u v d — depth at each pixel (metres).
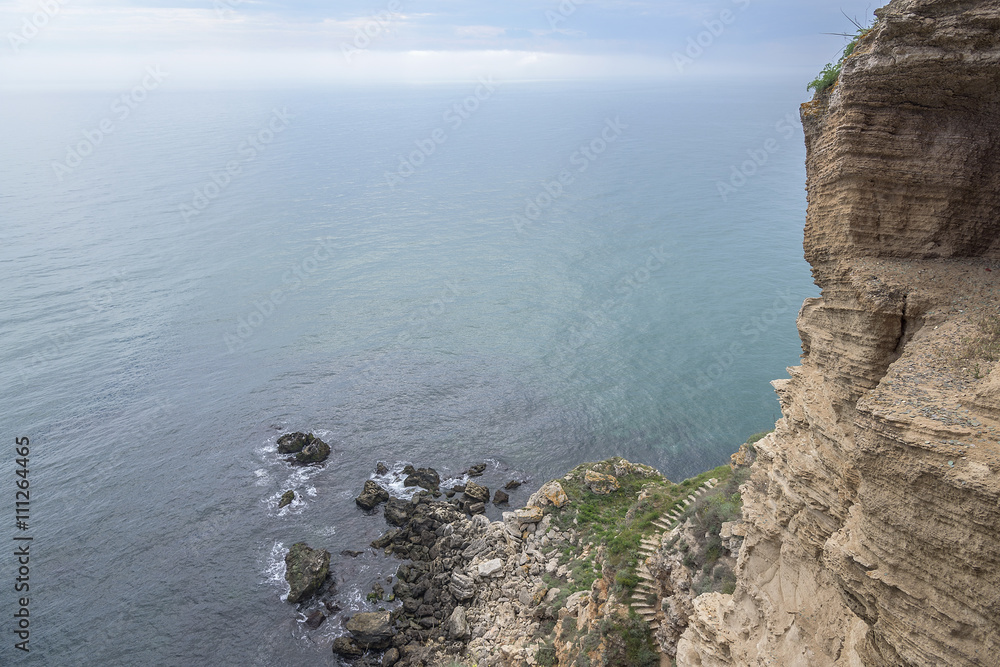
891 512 13.04
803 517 19.19
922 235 17.16
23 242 136.25
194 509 62.12
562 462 69.81
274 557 55.41
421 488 64.00
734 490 37.41
